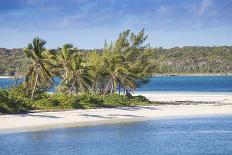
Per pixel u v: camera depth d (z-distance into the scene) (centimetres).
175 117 5909
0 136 4266
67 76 7188
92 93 7419
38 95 6569
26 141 4022
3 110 5559
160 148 3875
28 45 6494
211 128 5028
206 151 3772
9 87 6900
